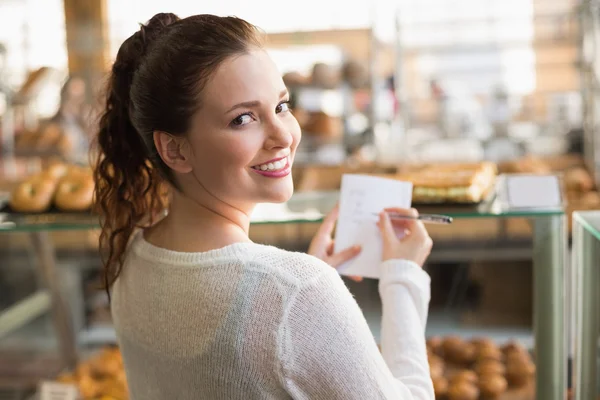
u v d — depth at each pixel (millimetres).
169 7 4617
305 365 865
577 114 3396
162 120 951
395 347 1064
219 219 988
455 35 3689
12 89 3451
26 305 2100
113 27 3848
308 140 3219
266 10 4410
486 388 1652
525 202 1416
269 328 863
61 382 1924
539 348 1396
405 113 3455
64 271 2082
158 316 969
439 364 1744
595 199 2365
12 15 4133
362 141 3336
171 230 1024
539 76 3697
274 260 895
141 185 1120
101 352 2104
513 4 3625
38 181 1720
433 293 2072
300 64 3574
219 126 932
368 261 1227
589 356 1309
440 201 1491
